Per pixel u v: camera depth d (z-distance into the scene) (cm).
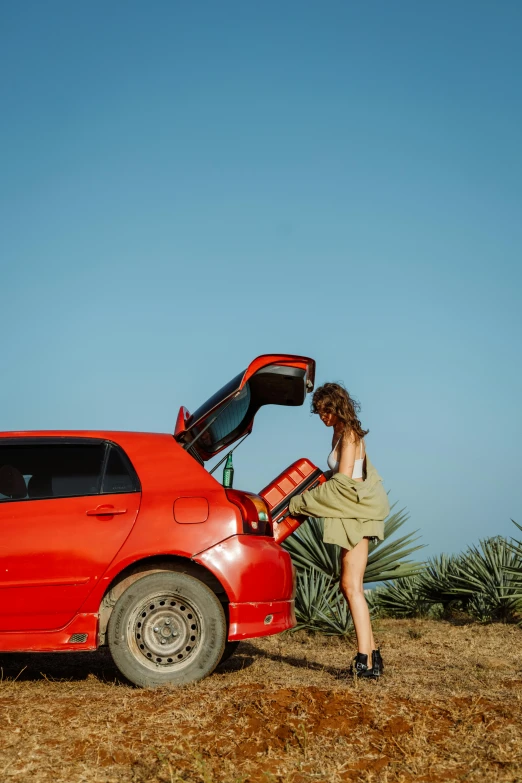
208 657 492
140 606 495
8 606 489
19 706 445
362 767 355
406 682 521
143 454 529
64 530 499
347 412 545
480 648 757
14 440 526
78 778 340
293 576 539
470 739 387
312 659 674
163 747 375
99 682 535
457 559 1134
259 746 377
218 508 511
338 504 538
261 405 608
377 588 1105
